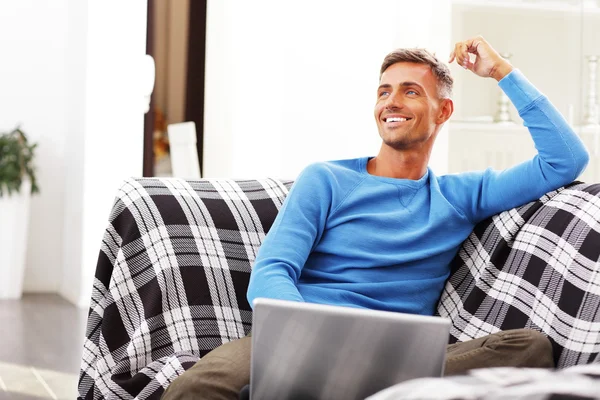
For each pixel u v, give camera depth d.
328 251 1.81
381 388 1.23
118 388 1.76
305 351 1.22
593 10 4.09
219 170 5.30
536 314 1.67
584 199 1.71
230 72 5.28
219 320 1.84
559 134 1.81
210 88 5.43
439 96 1.87
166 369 1.69
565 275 1.64
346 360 1.21
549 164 1.81
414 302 1.81
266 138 4.97
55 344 4.15
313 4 4.79
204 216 1.93
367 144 4.70
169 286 1.83
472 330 1.78
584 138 4.10
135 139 5.66
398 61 1.88
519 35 4.12
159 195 1.93
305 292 1.76
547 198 1.80
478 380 0.65
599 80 4.08
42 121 6.37
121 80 5.60
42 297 6.09
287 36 4.85
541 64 4.12
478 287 1.81
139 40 5.60
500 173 1.88
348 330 1.21
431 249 1.83
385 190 1.85
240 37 5.18
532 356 1.50
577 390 0.59
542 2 4.12
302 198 1.79
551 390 0.59
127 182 1.96
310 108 4.80
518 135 4.09
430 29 4.19
